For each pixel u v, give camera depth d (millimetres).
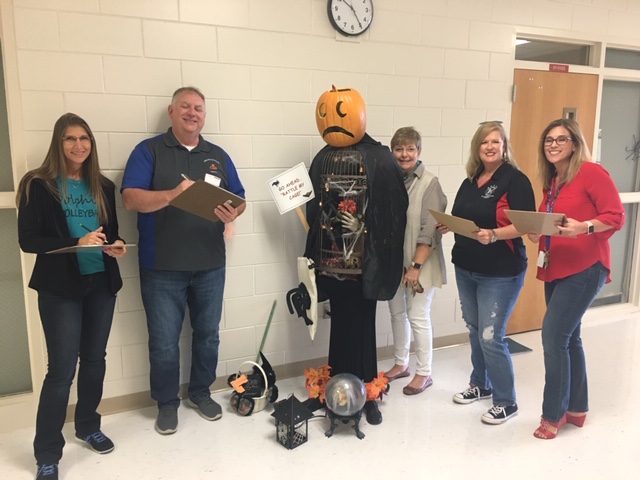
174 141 2381
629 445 2371
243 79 2695
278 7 2719
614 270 4312
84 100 2387
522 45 3557
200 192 2004
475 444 2373
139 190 2248
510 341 3682
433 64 3186
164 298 2416
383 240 2332
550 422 2414
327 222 2396
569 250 2240
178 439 2408
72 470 2166
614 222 2131
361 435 2410
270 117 2795
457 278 2629
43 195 1951
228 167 2559
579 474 2156
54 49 2301
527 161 3646
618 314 4223
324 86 2906
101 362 2234
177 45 2525
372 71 3018
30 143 2316
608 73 3822
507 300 2420
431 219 2596
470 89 3334
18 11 2221
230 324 2879
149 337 2486
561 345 2330
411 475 2146
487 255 2373
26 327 2559
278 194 2447
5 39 2215
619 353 3455
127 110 2475
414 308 2814
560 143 2213
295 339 3076
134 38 2436
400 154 2611
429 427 2518
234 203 2141
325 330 3146
